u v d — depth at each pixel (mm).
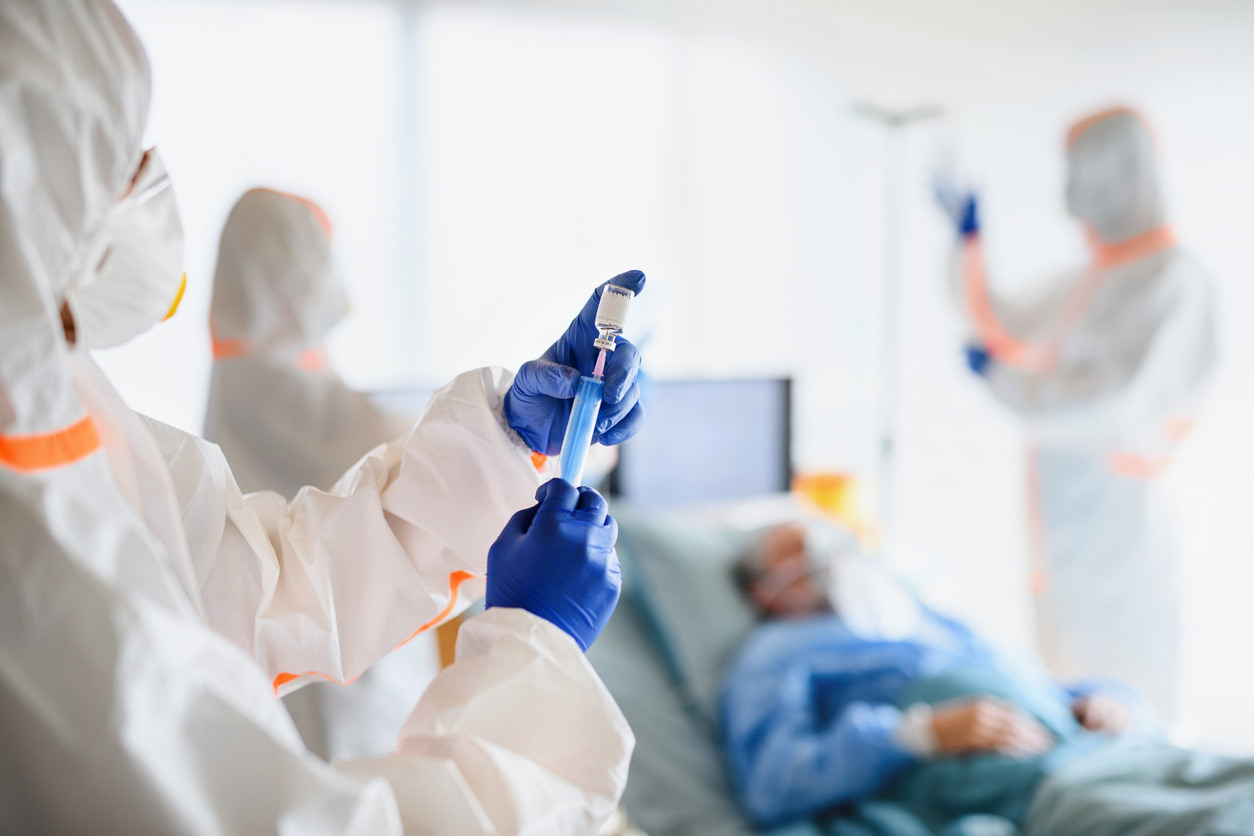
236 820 418
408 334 2383
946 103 2682
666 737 1778
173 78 2127
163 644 412
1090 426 2281
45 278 423
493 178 2410
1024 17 2639
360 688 1190
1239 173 2529
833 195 2680
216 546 629
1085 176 2312
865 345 2760
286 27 2205
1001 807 1500
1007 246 2746
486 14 2367
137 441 502
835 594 1952
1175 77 2561
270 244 1377
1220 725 2527
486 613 587
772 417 2475
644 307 762
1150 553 2240
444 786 503
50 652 401
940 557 2826
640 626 2016
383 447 757
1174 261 2207
